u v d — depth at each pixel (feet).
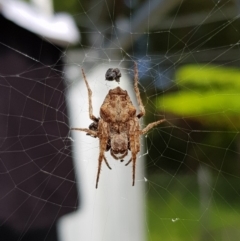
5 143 0.40
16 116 0.41
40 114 0.42
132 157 0.33
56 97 0.42
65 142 0.43
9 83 0.40
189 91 0.43
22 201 0.41
